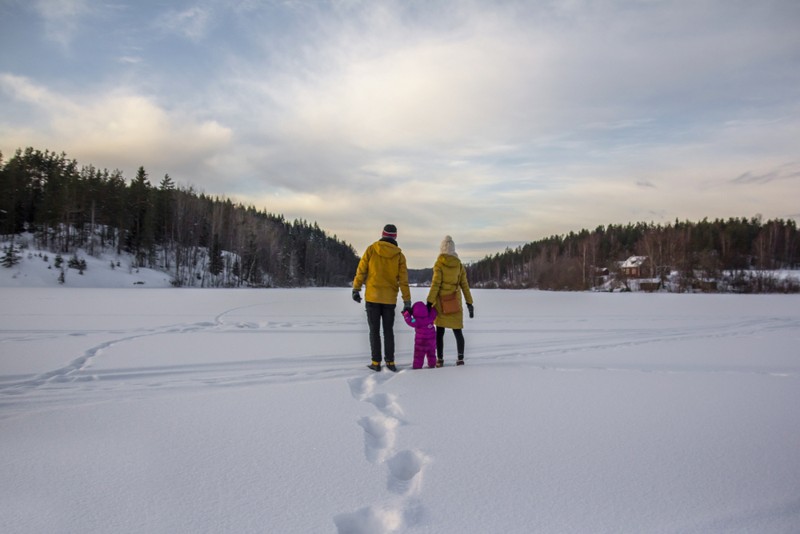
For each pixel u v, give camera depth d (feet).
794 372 16.60
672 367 17.54
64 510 6.40
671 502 6.77
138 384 14.58
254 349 21.71
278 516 6.32
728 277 169.48
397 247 17.81
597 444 9.13
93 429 9.95
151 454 8.53
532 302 66.80
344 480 7.49
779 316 41.81
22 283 144.46
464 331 30.32
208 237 246.68
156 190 234.38
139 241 209.87
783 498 6.88
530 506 6.64
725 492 7.10
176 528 5.97
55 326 29.32
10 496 6.81
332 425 10.29
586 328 32.04
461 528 6.05
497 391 13.46
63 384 14.52
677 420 10.69
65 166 245.65
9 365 17.29
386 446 9.29
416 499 6.85
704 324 34.76
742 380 15.06
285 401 12.34
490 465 8.09
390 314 17.61
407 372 16.40
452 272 18.21
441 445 9.07
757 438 9.48
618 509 6.57
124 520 6.15
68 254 179.42
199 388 14.03
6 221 183.62
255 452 8.66
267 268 268.82
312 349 21.90
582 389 13.70
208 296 72.95
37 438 9.38
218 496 6.89
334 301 62.44
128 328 28.84
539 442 9.23
